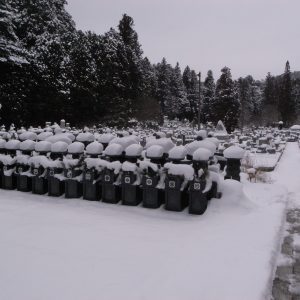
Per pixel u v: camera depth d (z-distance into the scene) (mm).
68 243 4965
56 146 7957
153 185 6973
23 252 4621
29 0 39438
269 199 8094
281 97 75688
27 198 7801
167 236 5344
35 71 32750
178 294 3598
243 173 12945
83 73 38938
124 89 47312
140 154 7277
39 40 35469
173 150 6855
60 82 35281
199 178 6656
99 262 4332
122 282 3830
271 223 6055
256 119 79000
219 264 4320
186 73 92062
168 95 78625
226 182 7363
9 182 8617
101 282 3824
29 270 4102
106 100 42375
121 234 5395
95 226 5770
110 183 7359
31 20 37188
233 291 3680
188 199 7156
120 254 4598
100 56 45656
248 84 91438
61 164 7984
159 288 3713
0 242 4973
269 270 4254
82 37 46312
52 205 7184
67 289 3666
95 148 7656
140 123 49438
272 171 15836
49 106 33938
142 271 4102
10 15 30672
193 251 4727
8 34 30734
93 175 7551
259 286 3814
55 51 35344
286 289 4160
